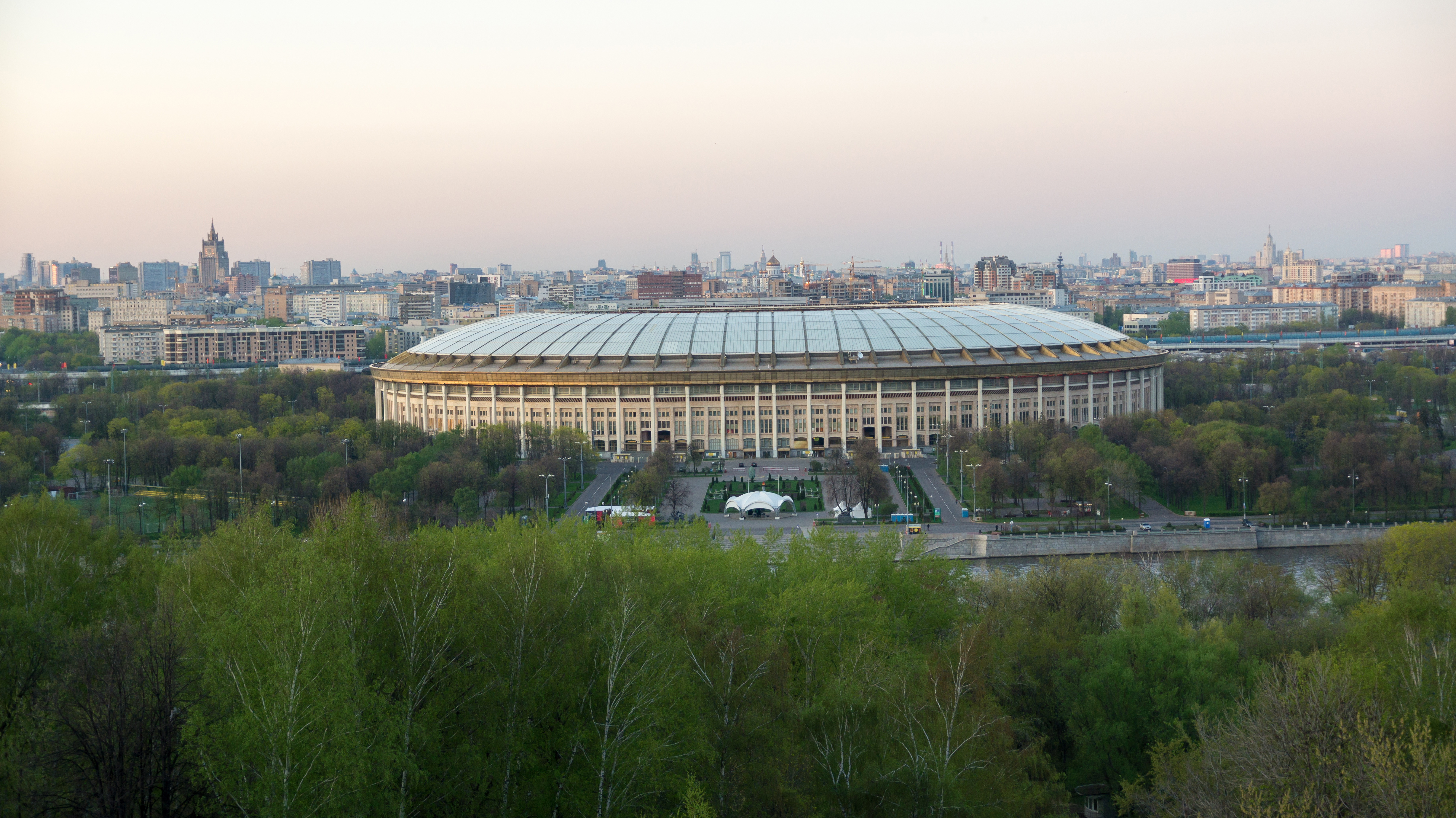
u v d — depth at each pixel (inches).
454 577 3686.0
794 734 3503.9
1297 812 2847.0
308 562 3543.3
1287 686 3496.6
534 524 5895.7
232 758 3070.9
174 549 5836.6
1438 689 3727.9
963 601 5610.2
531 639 3592.5
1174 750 4015.8
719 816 3302.2
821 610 4505.4
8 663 3850.9
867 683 3693.4
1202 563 6604.3
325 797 2992.1
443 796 3270.2
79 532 5123.0
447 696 3408.0
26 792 3019.2
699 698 3577.8
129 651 3395.7
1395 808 2829.7
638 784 3405.5
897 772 3344.0
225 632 3373.5
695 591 4660.4
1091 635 4906.5
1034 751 3860.7
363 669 3292.3
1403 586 5428.2
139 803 3048.7
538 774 3432.6
